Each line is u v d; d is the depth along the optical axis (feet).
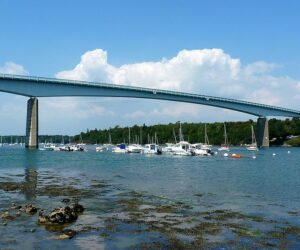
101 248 58.08
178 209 86.63
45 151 454.40
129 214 81.10
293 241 62.23
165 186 127.34
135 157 344.90
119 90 430.61
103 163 253.85
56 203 93.66
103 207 88.63
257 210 86.43
